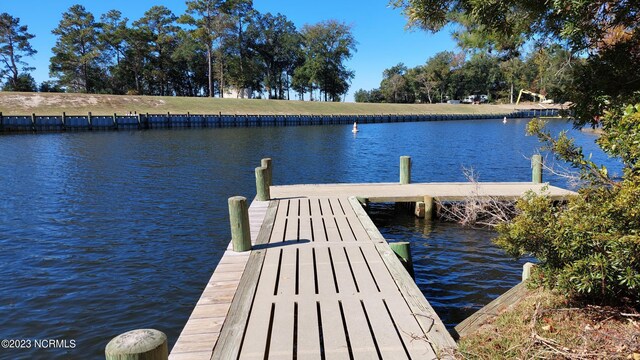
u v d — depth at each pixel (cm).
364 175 1788
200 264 788
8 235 945
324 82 8038
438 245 855
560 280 336
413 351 331
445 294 639
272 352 332
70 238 927
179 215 1110
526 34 440
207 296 438
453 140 3309
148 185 1501
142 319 597
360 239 634
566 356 305
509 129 4612
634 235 278
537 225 344
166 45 7169
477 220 989
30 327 575
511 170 1836
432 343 340
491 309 442
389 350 333
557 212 359
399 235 920
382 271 502
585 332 335
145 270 759
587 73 392
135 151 2464
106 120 3978
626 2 351
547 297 404
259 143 3036
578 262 313
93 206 1200
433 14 433
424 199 997
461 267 743
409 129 4716
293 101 6788
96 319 596
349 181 1658
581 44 385
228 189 1444
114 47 6706
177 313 614
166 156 2269
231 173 1755
